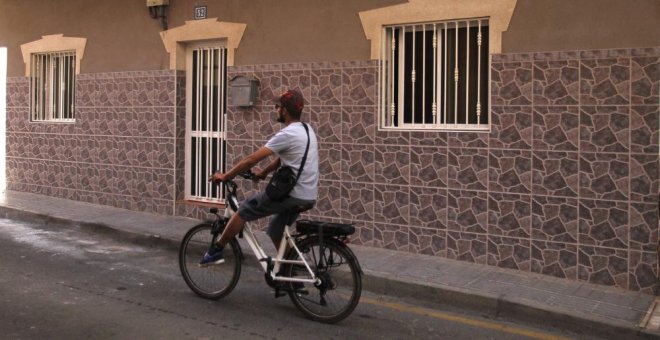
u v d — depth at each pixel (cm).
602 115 646
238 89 880
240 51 901
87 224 935
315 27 826
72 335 506
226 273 604
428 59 766
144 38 1009
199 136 985
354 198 800
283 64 857
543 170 679
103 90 1065
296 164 545
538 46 676
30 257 776
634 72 629
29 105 1180
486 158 711
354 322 565
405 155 762
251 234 588
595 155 652
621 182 640
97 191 1082
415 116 777
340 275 550
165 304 598
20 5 1181
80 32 1092
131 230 884
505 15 691
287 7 850
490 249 712
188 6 953
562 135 667
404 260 731
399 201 768
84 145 1096
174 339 504
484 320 584
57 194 1145
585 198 658
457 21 737
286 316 573
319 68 823
